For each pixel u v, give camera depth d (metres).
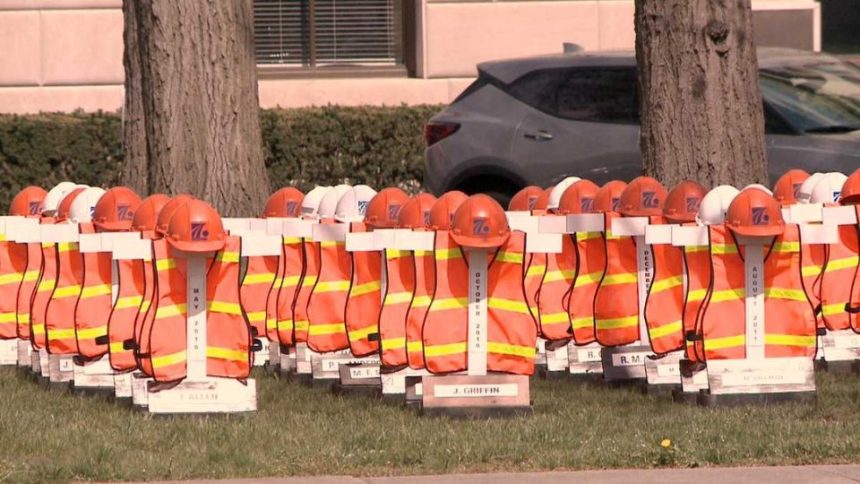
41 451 29.45
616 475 27.17
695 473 27.25
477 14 81.25
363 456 28.50
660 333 34.62
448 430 30.69
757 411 32.22
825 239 32.75
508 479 26.91
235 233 35.53
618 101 54.66
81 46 78.75
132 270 34.47
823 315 36.91
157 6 46.62
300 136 74.69
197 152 46.94
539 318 37.69
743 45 41.97
